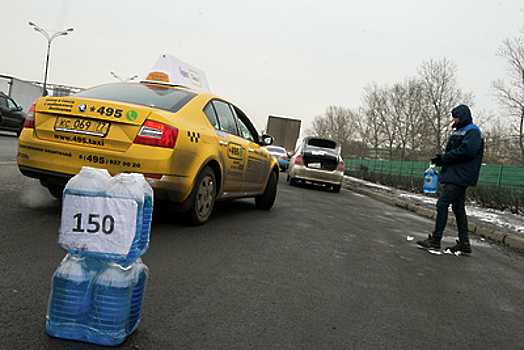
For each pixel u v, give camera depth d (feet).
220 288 10.27
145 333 7.42
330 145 53.67
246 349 7.32
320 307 9.87
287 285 11.19
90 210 6.68
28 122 14.40
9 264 9.95
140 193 6.77
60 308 6.68
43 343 6.57
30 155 14.07
